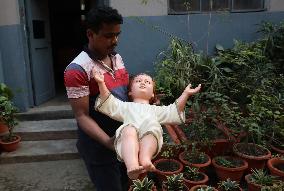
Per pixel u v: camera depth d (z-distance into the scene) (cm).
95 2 457
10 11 407
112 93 171
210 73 367
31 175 337
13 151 374
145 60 446
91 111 171
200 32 450
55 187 314
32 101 448
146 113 160
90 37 163
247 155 304
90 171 187
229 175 289
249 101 359
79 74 157
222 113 322
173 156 308
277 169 281
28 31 432
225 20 448
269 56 434
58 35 663
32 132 398
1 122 387
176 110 165
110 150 181
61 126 412
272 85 377
